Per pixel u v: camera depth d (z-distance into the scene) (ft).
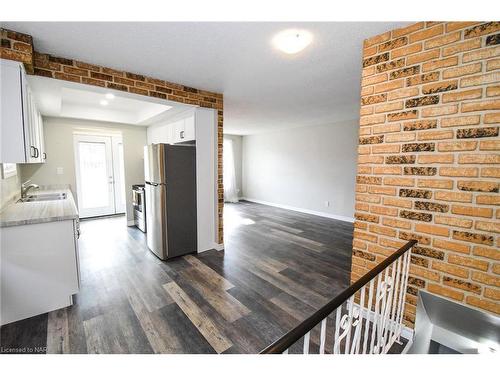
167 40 6.04
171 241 10.55
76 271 7.17
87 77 7.44
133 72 8.30
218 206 11.73
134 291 7.98
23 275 6.52
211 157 11.48
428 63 5.04
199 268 9.75
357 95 11.16
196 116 10.77
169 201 10.40
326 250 11.89
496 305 4.51
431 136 5.06
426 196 5.20
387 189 5.79
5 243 6.29
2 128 5.61
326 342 5.86
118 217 18.10
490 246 4.50
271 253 11.44
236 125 20.16
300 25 5.37
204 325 6.36
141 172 16.48
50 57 6.83
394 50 5.51
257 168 25.81
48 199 10.66
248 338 5.91
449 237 4.95
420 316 5.50
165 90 9.24
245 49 6.56
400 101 5.47
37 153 9.10
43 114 13.11
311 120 17.65
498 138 4.33
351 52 6.75
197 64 7.61
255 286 8.37
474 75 4.51
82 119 14.73
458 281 4.91
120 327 6.24
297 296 7.78
